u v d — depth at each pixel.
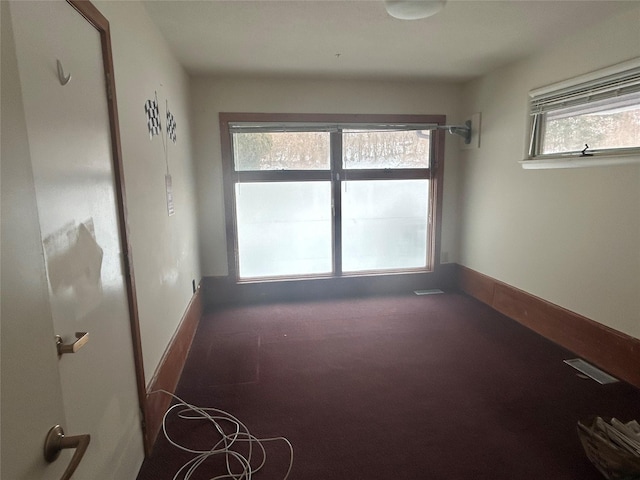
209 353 2.80
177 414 2.07
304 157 3.83
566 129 2.71
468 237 4.00
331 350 2.82
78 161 1.19
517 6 2.14
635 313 2.26
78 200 1.18
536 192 2.99
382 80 3.75
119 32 1.64
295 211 3.92
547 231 2.91
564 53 2.65
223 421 2.01
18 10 0.89
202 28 2.36
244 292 3.91
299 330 3.20
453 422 1.97
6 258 0.54
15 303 0.55
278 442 1.84
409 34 2.54
